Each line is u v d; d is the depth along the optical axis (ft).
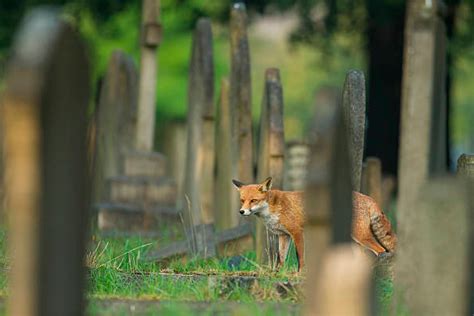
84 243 23.91
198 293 37.14
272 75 59.93
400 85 101.81
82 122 23.68
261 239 53.93
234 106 63.26
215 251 54.19
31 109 22.45
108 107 78.84
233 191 63.82
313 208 25.38
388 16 100.63
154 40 78.54
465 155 37.45
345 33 110.01
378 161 64.54
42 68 22.48
